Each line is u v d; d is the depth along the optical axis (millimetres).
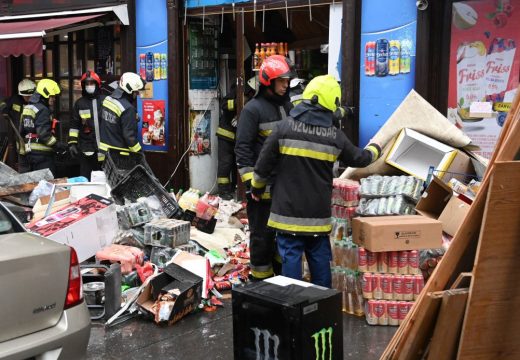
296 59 8578
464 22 6590
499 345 2521
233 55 9203
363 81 7156
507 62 6402
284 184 4523
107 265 5727
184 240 6211
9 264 3109
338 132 4551
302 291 3375
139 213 6445
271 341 3250
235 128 8164
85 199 6211
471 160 5840
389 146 6105
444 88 6781
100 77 9570
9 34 8805
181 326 4910
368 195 5355
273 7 7836
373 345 4496
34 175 7078
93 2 9305
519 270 2467
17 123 9883
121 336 4703
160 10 8703
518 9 6258
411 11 6762
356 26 7109
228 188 8383
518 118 2449
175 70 8641
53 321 3328
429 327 2588
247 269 6035
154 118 8961
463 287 2547
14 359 3078
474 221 2549
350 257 5160
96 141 8523
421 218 4973
